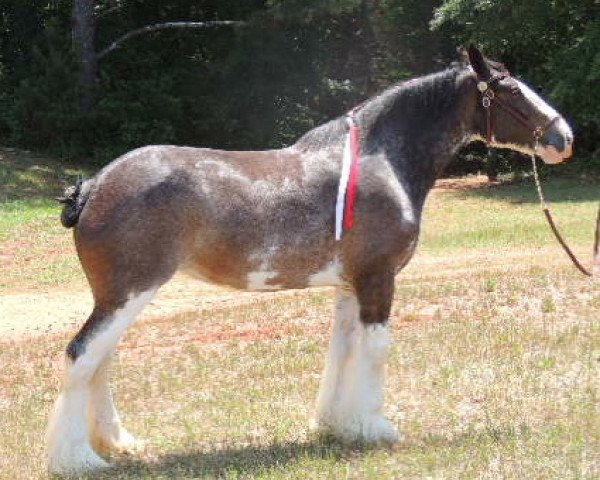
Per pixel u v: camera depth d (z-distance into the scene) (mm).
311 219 7102
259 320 12758
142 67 34531
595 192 26172
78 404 6855
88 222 6805
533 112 7559
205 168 6969
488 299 12883
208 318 13023
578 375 9016
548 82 28016
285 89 34344
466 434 7473
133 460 7227
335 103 34906
